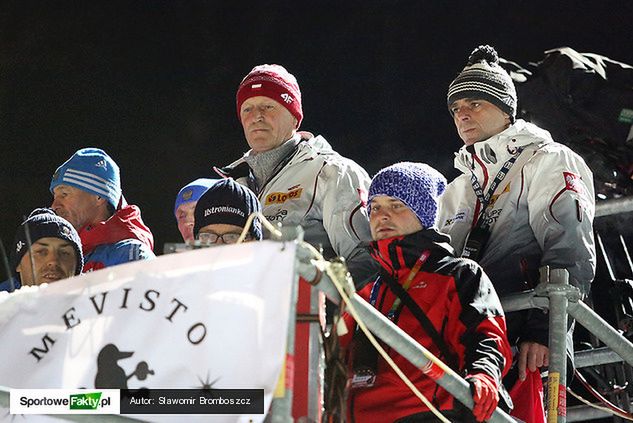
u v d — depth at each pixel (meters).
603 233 21.53
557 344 15.70
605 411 20.52
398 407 14.09
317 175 19.09
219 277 10.86
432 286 14.57
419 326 14.47
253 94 19.70
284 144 19.59
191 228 20.56
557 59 22.14
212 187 16.81
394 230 15.38
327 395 12.35
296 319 11.84
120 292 11.13
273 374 10.52
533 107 22.22
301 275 11.20
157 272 11.07
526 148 18.69
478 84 19.03
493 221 18.48
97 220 19.80
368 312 11.93
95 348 10.98
